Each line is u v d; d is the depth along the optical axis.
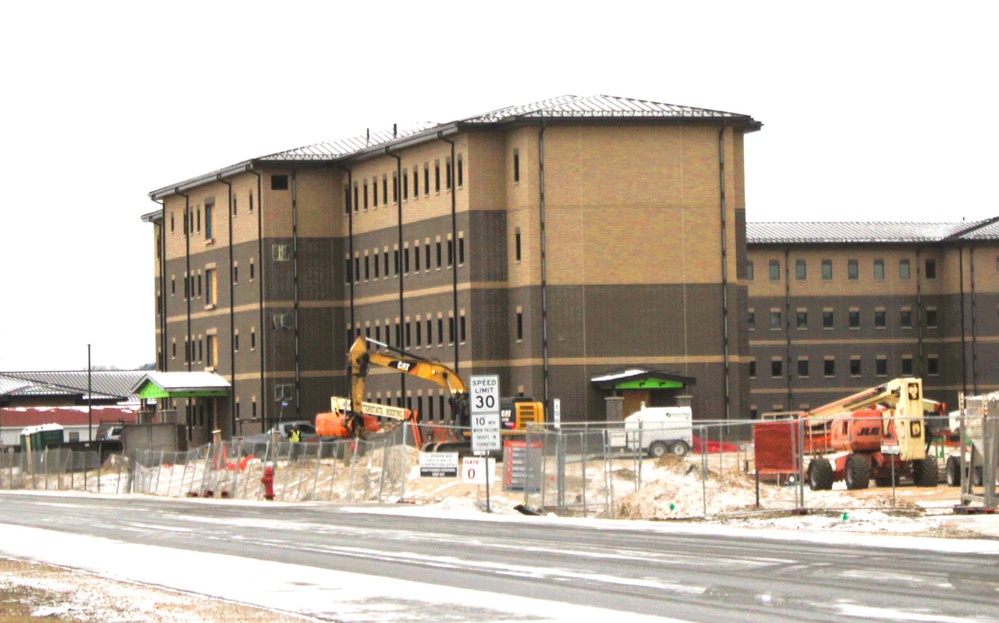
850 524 40.28
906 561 28.97
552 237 91.19
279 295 108.12
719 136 92.12
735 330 92.00
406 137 98.44
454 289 94.75
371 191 104.62
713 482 48.84
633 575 27.05
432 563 30.23
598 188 91.25
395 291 101.81
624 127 91.38
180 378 112.94
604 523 42.47
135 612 23.30
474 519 45.50
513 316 92.56
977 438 42.97
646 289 91.31
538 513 50.12
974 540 34.16
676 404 91.06
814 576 26.45
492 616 21.72
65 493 81.12
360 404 80.25
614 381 89.62
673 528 39.69
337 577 27.73
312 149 109.56
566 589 25.06
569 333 91.00
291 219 108.31
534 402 85.56
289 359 108.19
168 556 33.66
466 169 93.50
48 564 32.50
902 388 57.41
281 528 42.62
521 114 91.38
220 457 73.38
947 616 21.14
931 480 57.00
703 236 91.88
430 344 97.94
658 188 91.44
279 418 107.69
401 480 57.59
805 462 61.97
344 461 68.00
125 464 92.31
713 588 24.88
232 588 26.34
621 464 64.81
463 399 84.12
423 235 98.50
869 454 57.00
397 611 22.55
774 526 41.44
